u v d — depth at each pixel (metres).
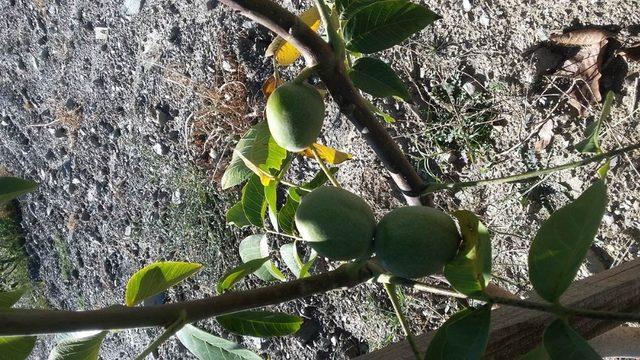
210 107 3.48
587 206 0.86
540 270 0.88
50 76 4.50
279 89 1.15
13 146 4.86
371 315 2.88
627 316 0.84
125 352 4.11
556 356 0.85
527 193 2.47
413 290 2.72
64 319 0.84
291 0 3.08
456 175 2.67
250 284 3.33
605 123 2.30
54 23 4.41
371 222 1.09
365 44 1.26
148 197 3.91
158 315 0.92
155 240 3.89
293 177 3.12
